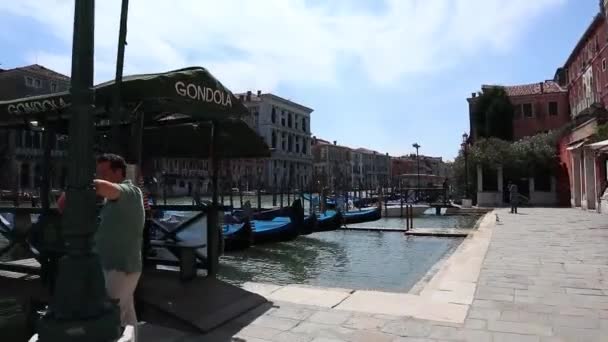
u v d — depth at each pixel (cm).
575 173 3005
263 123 10038
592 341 460
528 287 698
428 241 1927
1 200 1891
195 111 574
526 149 3622
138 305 533
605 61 3519
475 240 1333
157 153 848
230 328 505
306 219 2153
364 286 1162
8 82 6225
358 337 475
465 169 3791
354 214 2967
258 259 1675
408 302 607
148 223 686
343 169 12119
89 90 297
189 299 555
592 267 866
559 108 4934
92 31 301
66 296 290
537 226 1734
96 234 402
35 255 604
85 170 297
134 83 512
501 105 5006
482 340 464
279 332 491
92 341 289
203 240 672
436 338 471
